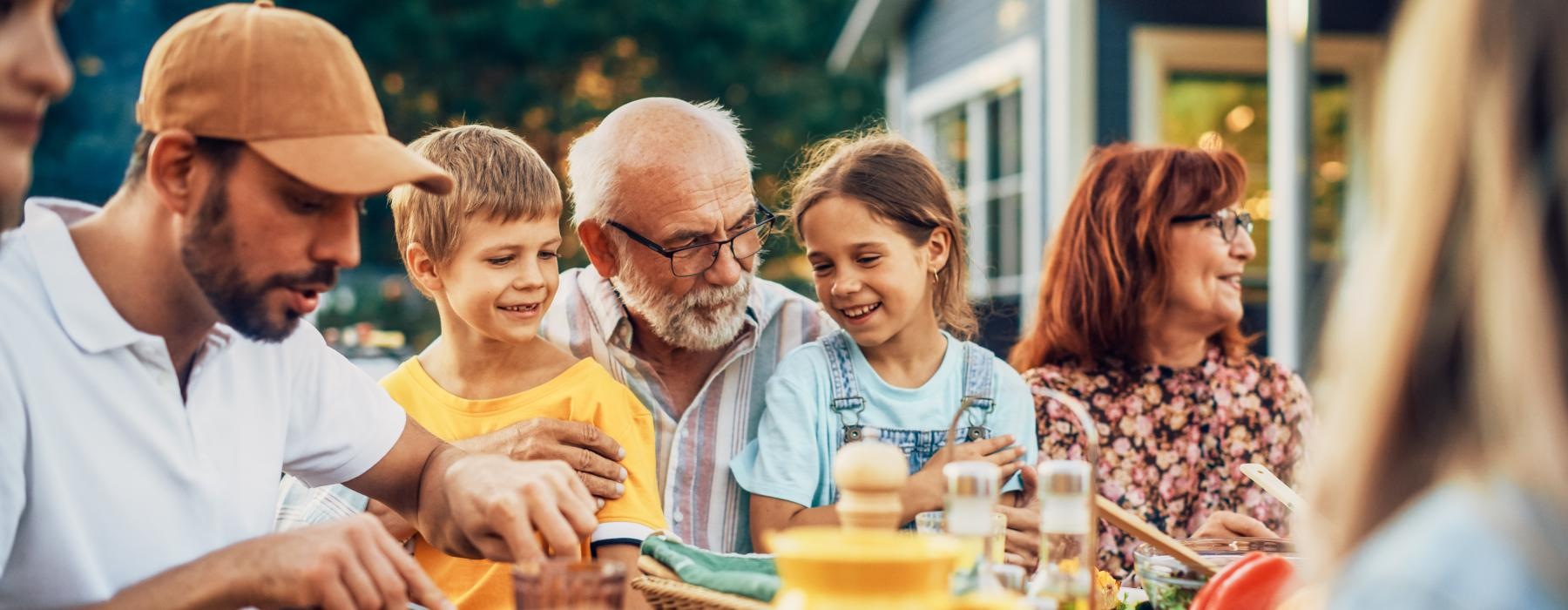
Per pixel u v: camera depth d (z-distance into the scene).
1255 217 7.14
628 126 2.04
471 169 1.88
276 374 1.61
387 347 4.72
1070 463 1.18
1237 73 7.18
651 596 1.36
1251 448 2.37
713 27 15.77
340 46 1.39
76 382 1.38
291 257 1.35
